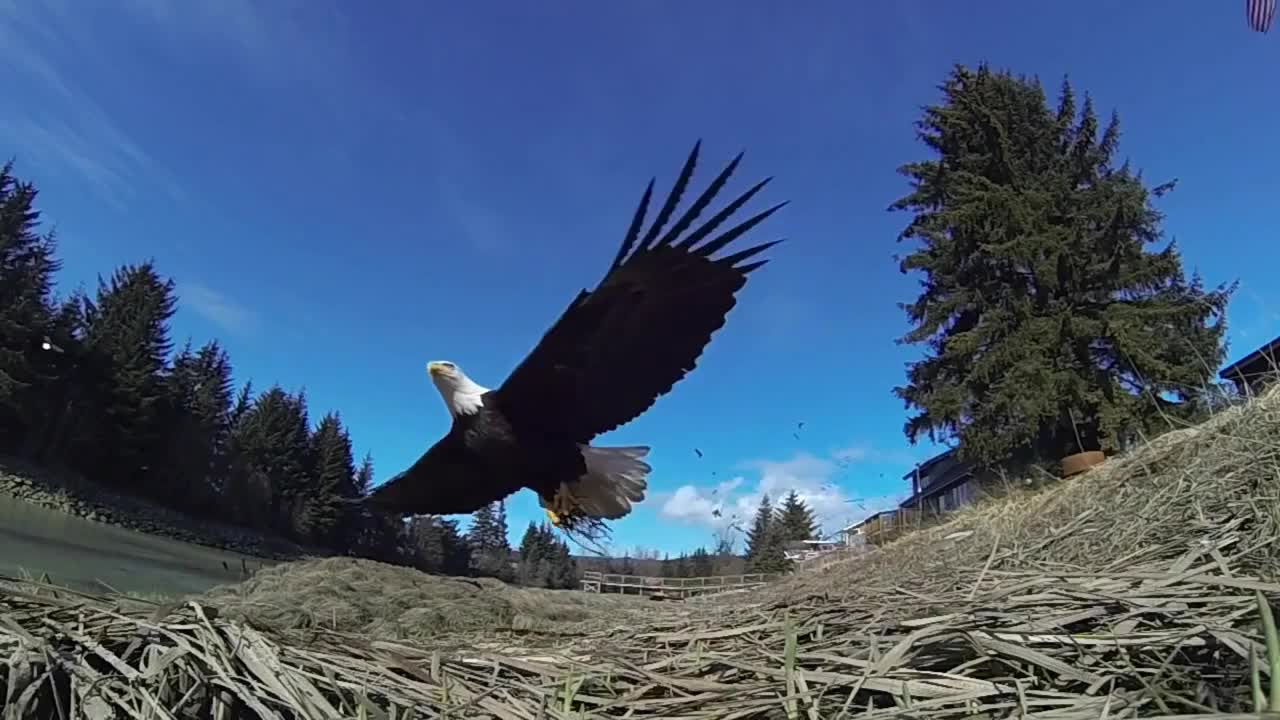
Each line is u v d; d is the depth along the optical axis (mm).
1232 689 1264
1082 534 2795
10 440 21922
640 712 1582
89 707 1454
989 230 11672
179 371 29750
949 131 12625
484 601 4301
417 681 1748
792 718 1421
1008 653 1444
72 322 24125
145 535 19984
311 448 32125
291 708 1451
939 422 11281
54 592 2029
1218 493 2422
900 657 1521
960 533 4789
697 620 2566
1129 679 1369
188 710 1496
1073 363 10680
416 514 2920
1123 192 11117
